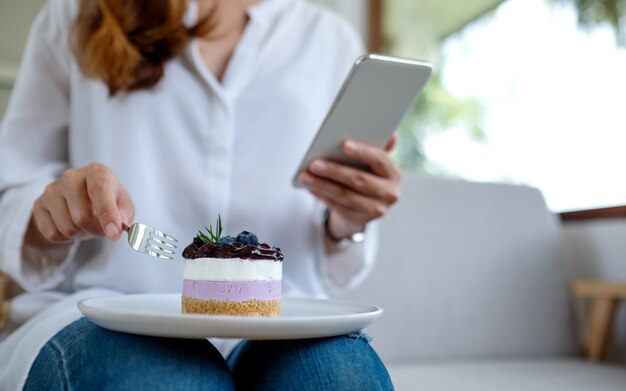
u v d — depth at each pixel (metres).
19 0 1.36
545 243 1.09
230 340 0.56
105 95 0.65
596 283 1.00
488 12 1.55
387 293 0.95
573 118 1.29
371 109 0.58
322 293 0.72
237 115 0.68
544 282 1.06
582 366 0.92
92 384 0.39
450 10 1.65
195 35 0.67
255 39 0.69
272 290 0.51
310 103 0.71
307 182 0.63
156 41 0.65
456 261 1.01
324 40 0.76
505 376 0.82
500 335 1.00
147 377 0.39
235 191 0.67
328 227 0.71
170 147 0.65
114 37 0.62
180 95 0.66
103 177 0.48
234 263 0.50
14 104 0.68
